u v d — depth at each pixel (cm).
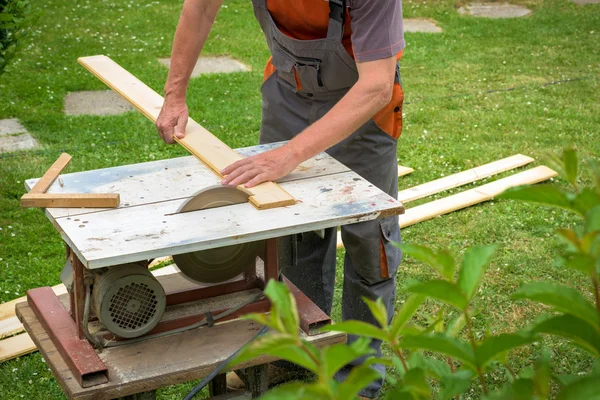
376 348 269
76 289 191
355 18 218
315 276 292
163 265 381
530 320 335
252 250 205
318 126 215
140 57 750
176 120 257
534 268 380
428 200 464
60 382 185
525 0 1006
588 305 73
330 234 286
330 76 248
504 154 531
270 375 293
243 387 281
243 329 204
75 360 183
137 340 197
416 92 667
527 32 866
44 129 557
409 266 385
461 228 426
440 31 878
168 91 261
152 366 187
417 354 88
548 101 642
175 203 204
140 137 549
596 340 76
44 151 514
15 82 656
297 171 227
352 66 243
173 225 187
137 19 891
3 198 448
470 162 519
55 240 408
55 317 209
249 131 572
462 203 450
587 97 652
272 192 203
